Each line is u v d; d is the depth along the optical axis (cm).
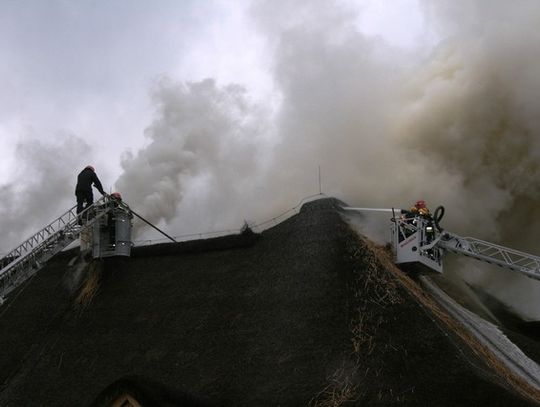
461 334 2022
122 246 2686
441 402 1698
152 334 2308
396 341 1891
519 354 2222
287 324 2072
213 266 2503
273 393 1869
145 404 1795
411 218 2392
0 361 2525
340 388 1805
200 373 2059
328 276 2159
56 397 2220
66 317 2605
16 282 2319
